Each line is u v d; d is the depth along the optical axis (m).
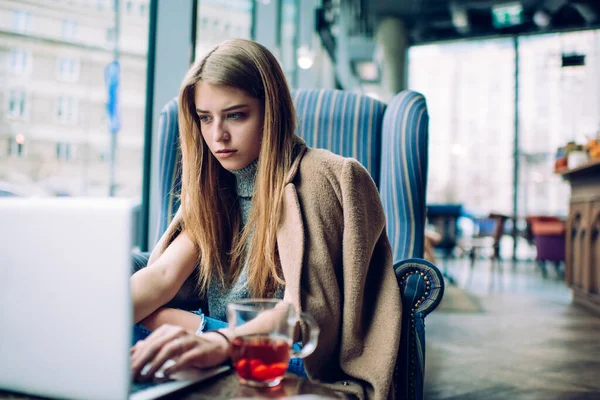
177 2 2.62
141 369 0.64
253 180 1.00
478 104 9.85
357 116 1.64
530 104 8.94
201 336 0.72
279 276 0.95
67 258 0.57
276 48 5.08
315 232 0.90
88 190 3.41
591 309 4.26
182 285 1.09
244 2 4.24
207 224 0.99
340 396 0.62
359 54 9.77
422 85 10.05
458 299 4.79
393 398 0.90
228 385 0.65
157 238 1.46
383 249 1.00
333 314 0.87
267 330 0.64
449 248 6.66
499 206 9.25
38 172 3.69
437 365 2.60
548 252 6.61
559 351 2.92
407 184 1.45
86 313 0.56
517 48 8.96
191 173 1.00
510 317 3.95
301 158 0.97
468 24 9.00
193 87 0.93
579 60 8.31
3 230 0.59
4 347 0.59
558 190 8.84
